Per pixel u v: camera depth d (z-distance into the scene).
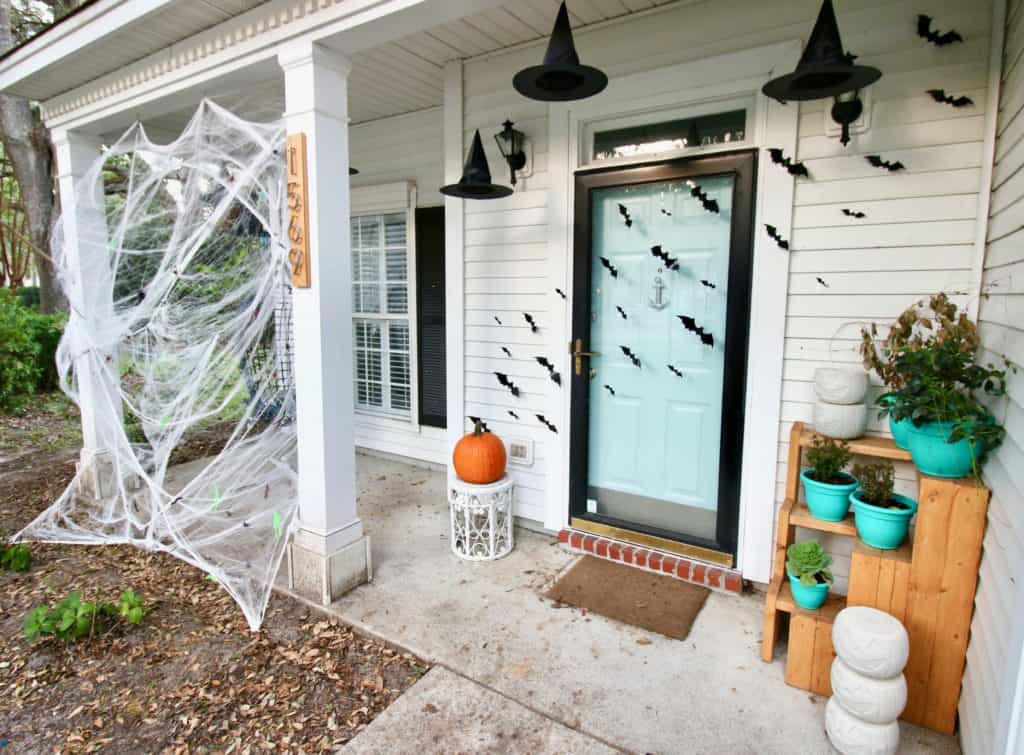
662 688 2.15
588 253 3.12
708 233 2.84
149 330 4.18
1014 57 1.97
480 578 2.96
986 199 2.16
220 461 4.48
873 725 1.78
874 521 2.03
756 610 2.66
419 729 1.96
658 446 3.11
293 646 2.44
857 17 2.36
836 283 2.49
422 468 4.84
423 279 4.60
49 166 8.61
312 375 2.68
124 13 2.79
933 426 1.87
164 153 3.80
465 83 3.48
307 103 2.54
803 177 2.51
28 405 6.86
